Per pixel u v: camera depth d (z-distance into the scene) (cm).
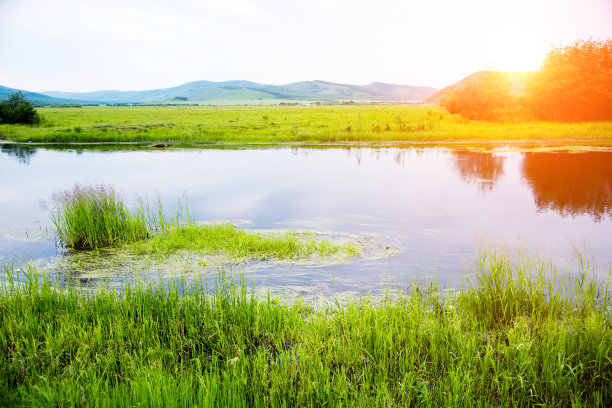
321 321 540
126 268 791
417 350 472
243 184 1681
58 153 2706
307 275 748
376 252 875
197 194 1495
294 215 1199
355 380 432
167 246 896
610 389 400
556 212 1211
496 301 566
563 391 401
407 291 668
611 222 1101
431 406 386
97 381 411
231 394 390
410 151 2738
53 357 455
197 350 501
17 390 393
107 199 1061
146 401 366
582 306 563
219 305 562
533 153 2464
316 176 1861
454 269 775
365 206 1309
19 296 572
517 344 458
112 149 2925
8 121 4669
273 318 541
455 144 3102
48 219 1168
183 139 3412
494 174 1845
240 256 845
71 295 590
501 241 950
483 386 421
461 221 1125
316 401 401
